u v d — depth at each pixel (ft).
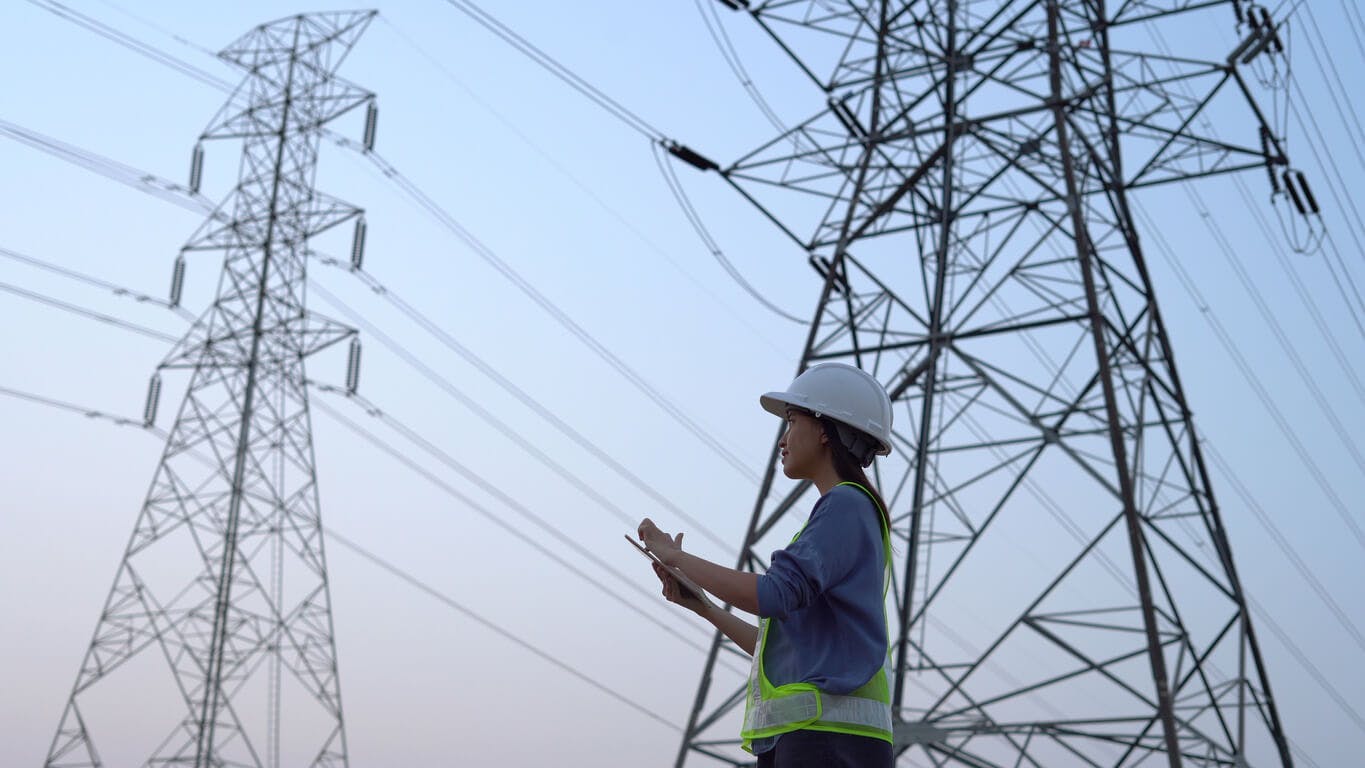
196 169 128.47
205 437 116.88
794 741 13.51
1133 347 77.97
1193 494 79.56
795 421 15.51
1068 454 69.46
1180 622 66.18
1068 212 73.51
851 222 84.84
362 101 129.59
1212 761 65.10
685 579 14.43
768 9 84.02
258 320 121.90
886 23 85.46
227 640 111.34
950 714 66.03
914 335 76.18
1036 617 66.13
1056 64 78.13
